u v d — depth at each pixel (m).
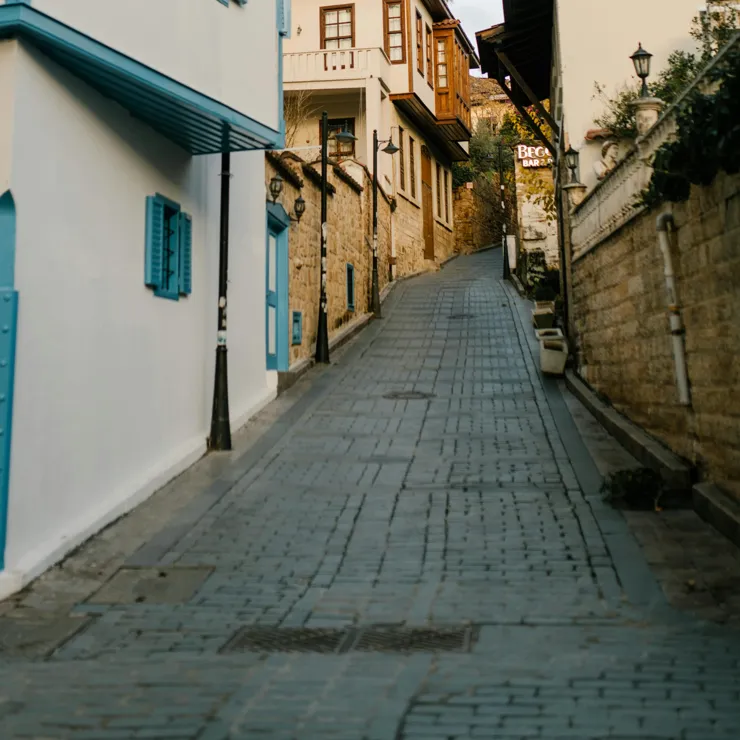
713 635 4.70
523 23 15.96
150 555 6.53
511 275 26.22
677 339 7.59
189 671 4.41
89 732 3.66
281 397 12.61
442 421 10.99
